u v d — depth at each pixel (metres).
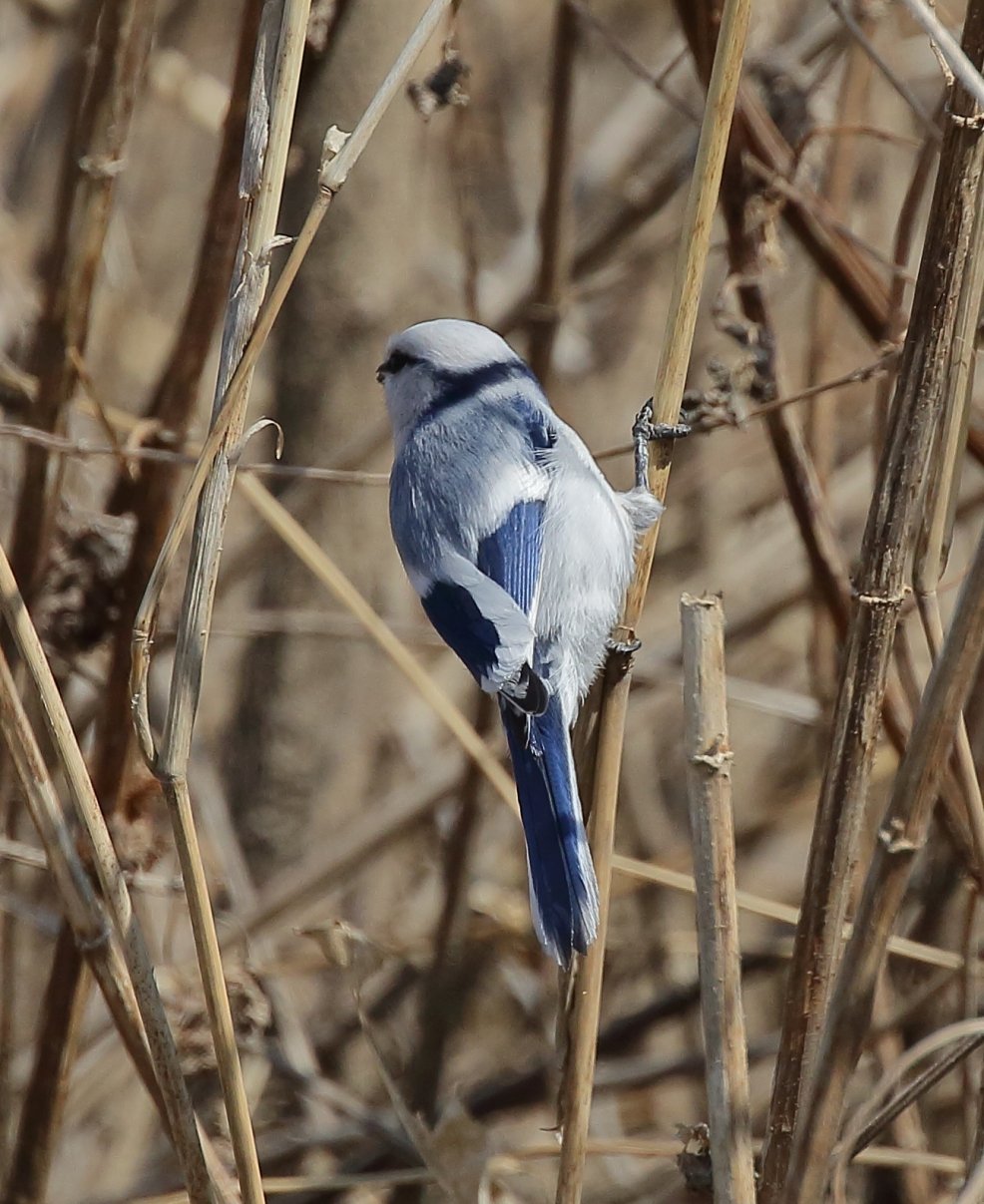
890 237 11.67
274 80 5.82
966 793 6.61
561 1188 6.29
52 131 12.63
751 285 8.37
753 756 13.27
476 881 12.28
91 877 8.43
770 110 9.35
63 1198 10.30
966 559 12.45
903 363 5.82
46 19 12.80
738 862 12.55
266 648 11.81
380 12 10.18
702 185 6.48
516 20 15.76
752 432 13.27
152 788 8.73
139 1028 6.74
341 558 11.55
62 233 8.37
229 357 5.87
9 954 9.62
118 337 12.53
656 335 14.31
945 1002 9.22
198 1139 6.13
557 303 10.71
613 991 12.49
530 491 7.52
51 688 6.13
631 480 14.01
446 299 13.71
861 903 5.56
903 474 5.77
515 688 6.79
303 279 11.38
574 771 6.65
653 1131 11.91
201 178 14.48
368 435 11.22
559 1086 6.46
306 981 11.91
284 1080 11.06
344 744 11.83
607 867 6.56
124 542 8.76
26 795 6.62
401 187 11.30
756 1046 10.83
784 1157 6.05
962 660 5.35
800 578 12.26
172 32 14.71
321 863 11.09
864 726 5.90
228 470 5.83
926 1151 9.11
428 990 11.17
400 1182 8.44
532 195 14.95
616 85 15.61
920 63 11.91
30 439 8.00
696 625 5.88
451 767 11.39
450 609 7.29
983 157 5.74
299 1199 10.75
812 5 11.39
